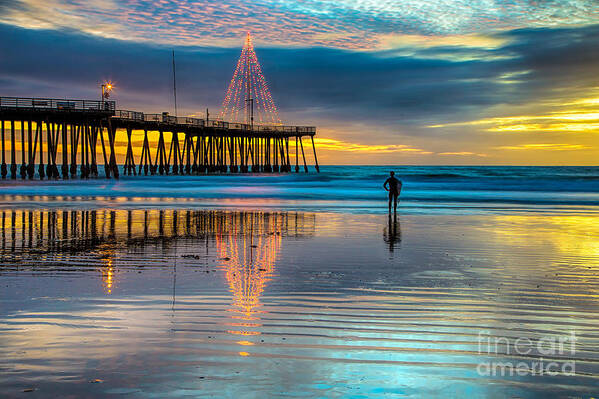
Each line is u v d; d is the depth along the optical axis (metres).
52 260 8.99
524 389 3.78
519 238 12.16
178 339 4.79
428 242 11.41
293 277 7.59
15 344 4.61
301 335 4.94
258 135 75.00
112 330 5.04
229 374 3.98
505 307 5.97
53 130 48.78
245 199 26.03
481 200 25.77
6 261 8.89
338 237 12.21
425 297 6.42
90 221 15.38
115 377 3.89
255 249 10.34
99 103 45.34
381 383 3.86
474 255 9.67
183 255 9.59
